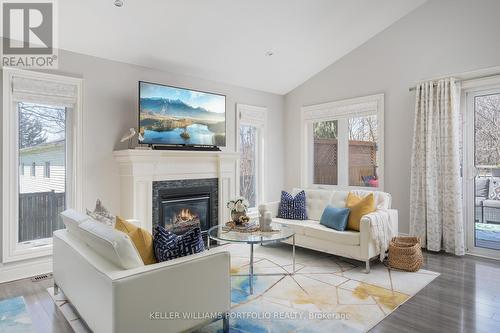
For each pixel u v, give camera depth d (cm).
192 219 457
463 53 407
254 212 563
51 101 355
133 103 420
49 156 364
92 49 375
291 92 612
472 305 264
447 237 407
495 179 395
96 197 387
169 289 189
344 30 458
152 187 409
